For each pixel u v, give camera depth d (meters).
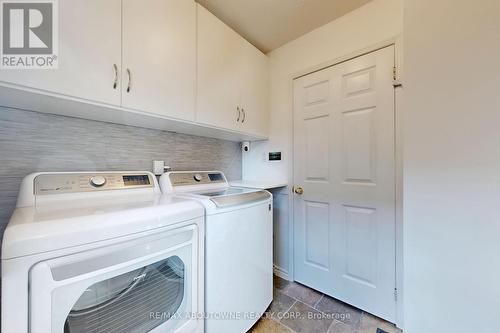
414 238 0.91
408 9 0.92
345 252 1.69
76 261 0.65
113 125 1.39
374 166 1.54
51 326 0.62
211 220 1.13
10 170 1.03
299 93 1.97
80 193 1.07
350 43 1.65
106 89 1.00
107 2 1.01
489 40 0.75
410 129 0.91
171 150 1.73
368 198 1.57
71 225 0.66
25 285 0.58
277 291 1.87
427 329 0.87
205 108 1.48
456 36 0.81
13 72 0.78
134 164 1.49
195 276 1.04
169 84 1.26
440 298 0.85
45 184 1.00
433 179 0.86
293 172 2.02
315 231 1.87
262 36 1.96
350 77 1.66
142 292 0.86
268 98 2.18
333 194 1.75
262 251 1.48
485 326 0.76
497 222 0.74
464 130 0.80
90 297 0.71
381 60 1.50
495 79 0.74
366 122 1.58
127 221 0.77
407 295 0.92
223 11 1.63
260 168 2.28
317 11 1.64
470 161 0.79
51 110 1.09
